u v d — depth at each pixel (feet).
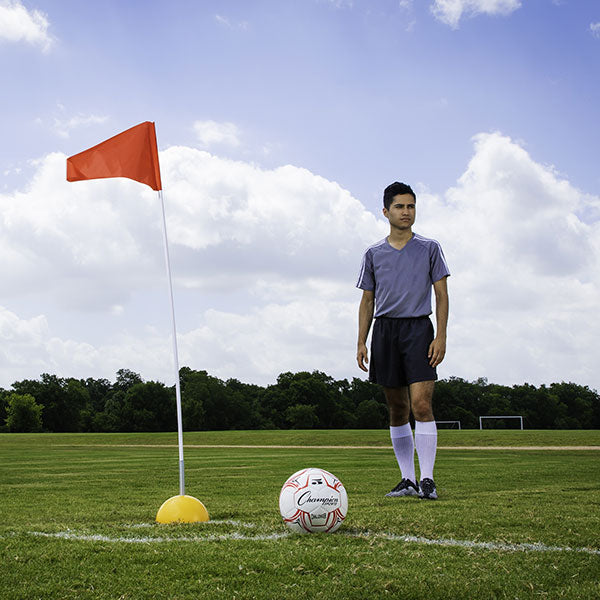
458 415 319.68
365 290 20.48
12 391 335.26
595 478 27.30
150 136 18.12
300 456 54.44
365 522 13.65
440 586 8.41
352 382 346.74
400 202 19.35
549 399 330.13
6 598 7.94
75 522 14.65
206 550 10.52
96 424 318.45
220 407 327.47
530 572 9.21
